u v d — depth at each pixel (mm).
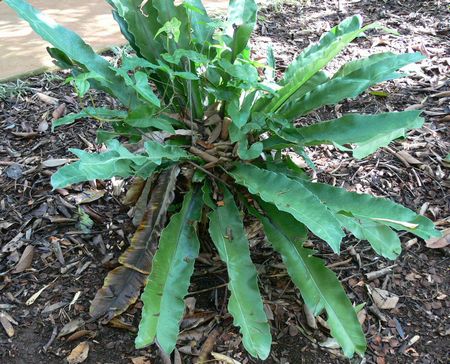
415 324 1837
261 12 3580
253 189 1627
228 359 1716
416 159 2432
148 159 1598
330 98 1798
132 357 1719
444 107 2695
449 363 1717
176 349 1739
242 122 1655
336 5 3689
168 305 1553
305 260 1688
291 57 3057
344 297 1626
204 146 1813
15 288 1920
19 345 1751
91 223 2143
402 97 2771
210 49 1849
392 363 1724
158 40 1865
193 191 1827
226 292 1901
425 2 3602
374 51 3076
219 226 1711
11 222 2146
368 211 1705
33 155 2469
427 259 2051
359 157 1713
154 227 1787
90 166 1467
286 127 1776
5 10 3727
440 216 2201
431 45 3113
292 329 1803
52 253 2033
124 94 1800
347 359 1730
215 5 3561
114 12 1940
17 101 2787
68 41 1739
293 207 1537
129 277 1781
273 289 1915
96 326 1795
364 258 2053
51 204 2217
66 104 2766
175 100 1935
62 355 1724
